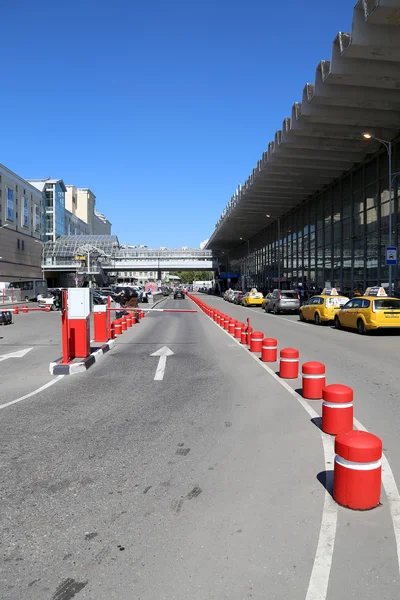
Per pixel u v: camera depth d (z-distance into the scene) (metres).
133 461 4.72
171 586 2.71
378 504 3.66
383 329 17.64
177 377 9.30
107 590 2.69
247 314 31.55
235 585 2.71
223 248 97.25
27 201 83.94
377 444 3.64
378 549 3.06
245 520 3.48
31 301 57.72
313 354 12.26
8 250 74.31
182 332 19.31
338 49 19.20
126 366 10.70
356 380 8.73
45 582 2.77
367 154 30.55
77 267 92.75
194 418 6.29
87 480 4.26
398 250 26.88
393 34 17.38
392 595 2.62
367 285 31.02
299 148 29.27
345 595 2.62
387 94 21.97
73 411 6.70
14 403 7.20
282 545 3.12
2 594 2.66
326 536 3.22
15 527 3.43
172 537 3.26
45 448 5.13
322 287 39.59
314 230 41.72
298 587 2.69
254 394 7.69
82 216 131.12
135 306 33.47
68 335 10.27
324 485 4.07
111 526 3.42
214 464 4.62
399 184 26.75
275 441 5.29
